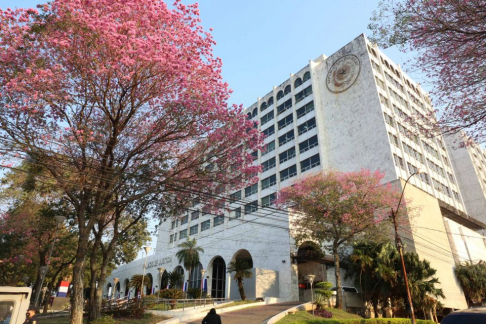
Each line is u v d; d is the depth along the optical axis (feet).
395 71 177.78
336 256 95.76
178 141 59.57
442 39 32.68
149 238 92.02
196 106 54.49
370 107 150.10
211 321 42.65
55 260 108.99
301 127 171.83
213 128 57.72
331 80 171.53
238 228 154.40
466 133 36.88
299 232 107.04
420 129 39.55
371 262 96.84
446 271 127.34
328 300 96.12
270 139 185.26
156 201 66.33
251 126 61.00
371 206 92.38
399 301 96.32
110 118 52.39
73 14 44.11
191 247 150.61
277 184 167.53
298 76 187.42
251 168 60.75
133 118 56.70
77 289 50.16
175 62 51.03
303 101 177.17
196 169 59.72
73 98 48.83
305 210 98.22
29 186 67.05
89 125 53.16
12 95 45.78
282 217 130.41
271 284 118.01
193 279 172.14
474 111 34.42
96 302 60.75
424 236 124.77
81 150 54.29
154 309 82.74
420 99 185.47
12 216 94.63
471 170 213.66
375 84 152.15
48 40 44.57
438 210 141.90
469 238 154.71
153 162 59.47
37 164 51.67
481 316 21.40
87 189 56.65
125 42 46.93
